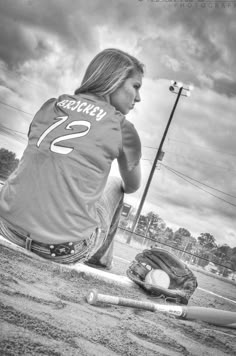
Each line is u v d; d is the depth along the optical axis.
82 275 2.20
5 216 2.05
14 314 1.39
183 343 1.67
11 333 1.25
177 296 2.39
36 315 1.45
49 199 1.98
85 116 2.07
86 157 2.02
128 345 1.46
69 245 2.05
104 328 1.54
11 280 1.72
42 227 2.00
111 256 2.60
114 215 2.43
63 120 2.07
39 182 1.98
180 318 2.04
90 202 2.04
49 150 2.00
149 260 2.49
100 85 2.18
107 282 2.31
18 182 2.02
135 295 2.25
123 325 1.65
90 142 2.03
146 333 1.64
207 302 3.22
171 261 2.50
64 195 1.97
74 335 1.39
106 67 2.19
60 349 1.25
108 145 2.06
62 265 2.12
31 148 2.05
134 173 2.27
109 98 2.24
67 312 1.58
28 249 2.08
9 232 2.07
